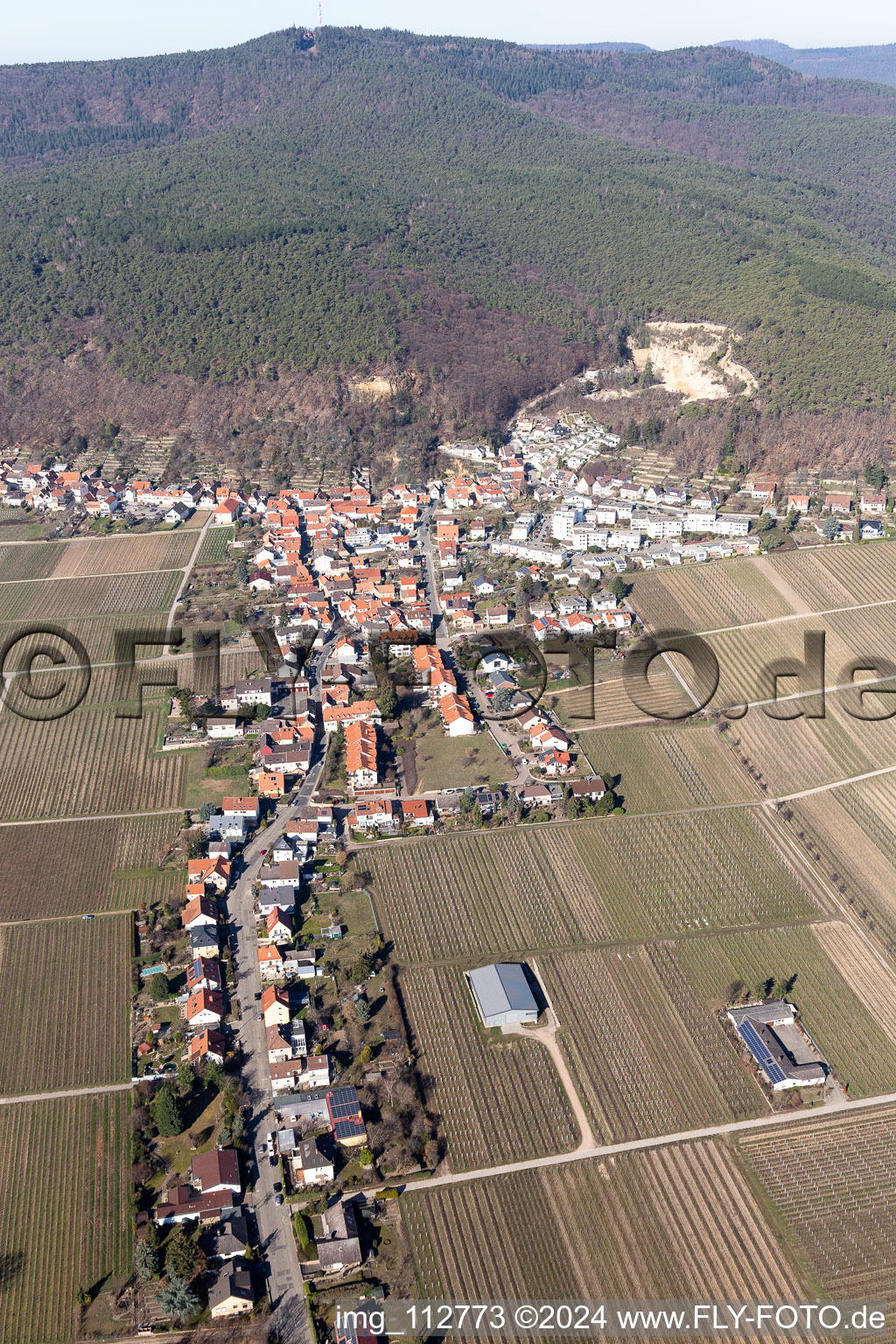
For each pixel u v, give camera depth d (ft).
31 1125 507.71
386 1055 547.08
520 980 591.37
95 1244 454.81
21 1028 559.38
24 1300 434.30
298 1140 498.28
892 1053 566.77
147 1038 552.82
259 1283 440.04
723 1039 570.46
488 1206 477.36
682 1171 498.69
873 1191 494.18
